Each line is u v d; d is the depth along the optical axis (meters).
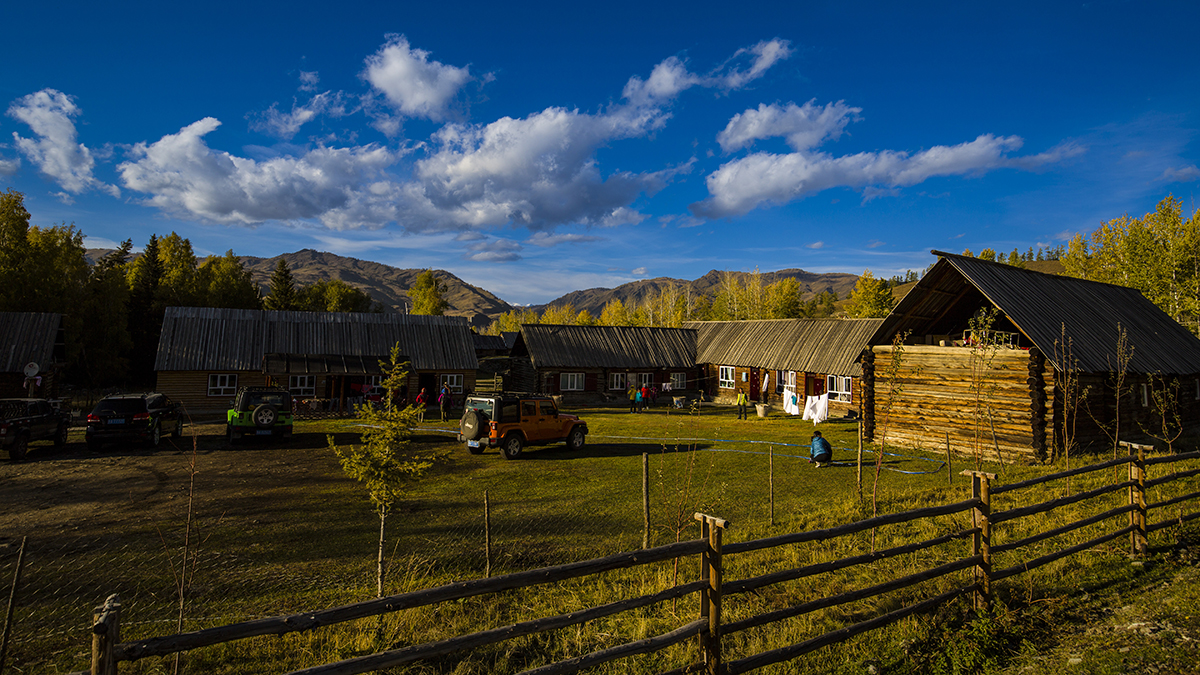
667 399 48.25
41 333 31.73
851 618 6.59
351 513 12.84
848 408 35.34
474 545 10.47
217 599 7.83
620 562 4.68
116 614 3.37
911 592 7.19
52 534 11.09
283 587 8.31
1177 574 7.39
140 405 21.28
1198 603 6.27
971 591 6.66
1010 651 5.64
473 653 5.93
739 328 49.31
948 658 5.54
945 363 21.64
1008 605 6.60
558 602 7.43
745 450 22.11
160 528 11.57
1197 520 9.55
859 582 7.78
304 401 34.16
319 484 15.85
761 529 11.05
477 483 16.19
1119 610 6.40
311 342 39.53
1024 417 19.31
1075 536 9.16
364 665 3.79
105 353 48.59
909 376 22.78
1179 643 5.44
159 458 19.61
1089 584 7.19
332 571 9.05
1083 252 54.59
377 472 7.52
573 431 22.03
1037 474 15.89
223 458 19.72
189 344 36.16
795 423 32.28
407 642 6.28
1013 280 21.48
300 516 12.57
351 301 99.12
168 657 6.01
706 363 49.34
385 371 8.10
